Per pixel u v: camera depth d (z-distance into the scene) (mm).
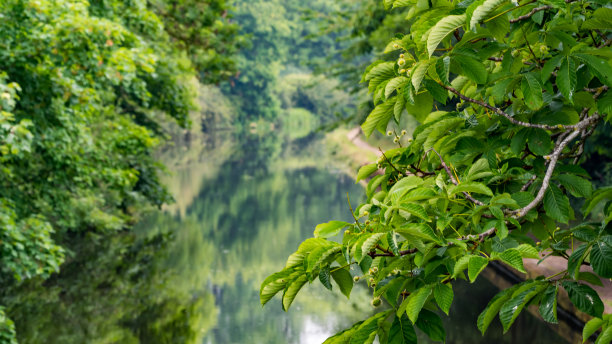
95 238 17203
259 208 23828
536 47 2434
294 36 89000
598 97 2494
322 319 10648
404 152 2568
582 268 8750
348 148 42594
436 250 2111
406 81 2117
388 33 15219
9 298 12102
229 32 20516
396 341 1910
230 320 10898
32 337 10023
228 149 53312
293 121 87438
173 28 19438
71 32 7773
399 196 2014
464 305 9672
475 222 2205
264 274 14250
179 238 18094
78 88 8086
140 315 11219
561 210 2250
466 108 2977
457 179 2385
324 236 1983
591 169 13977
